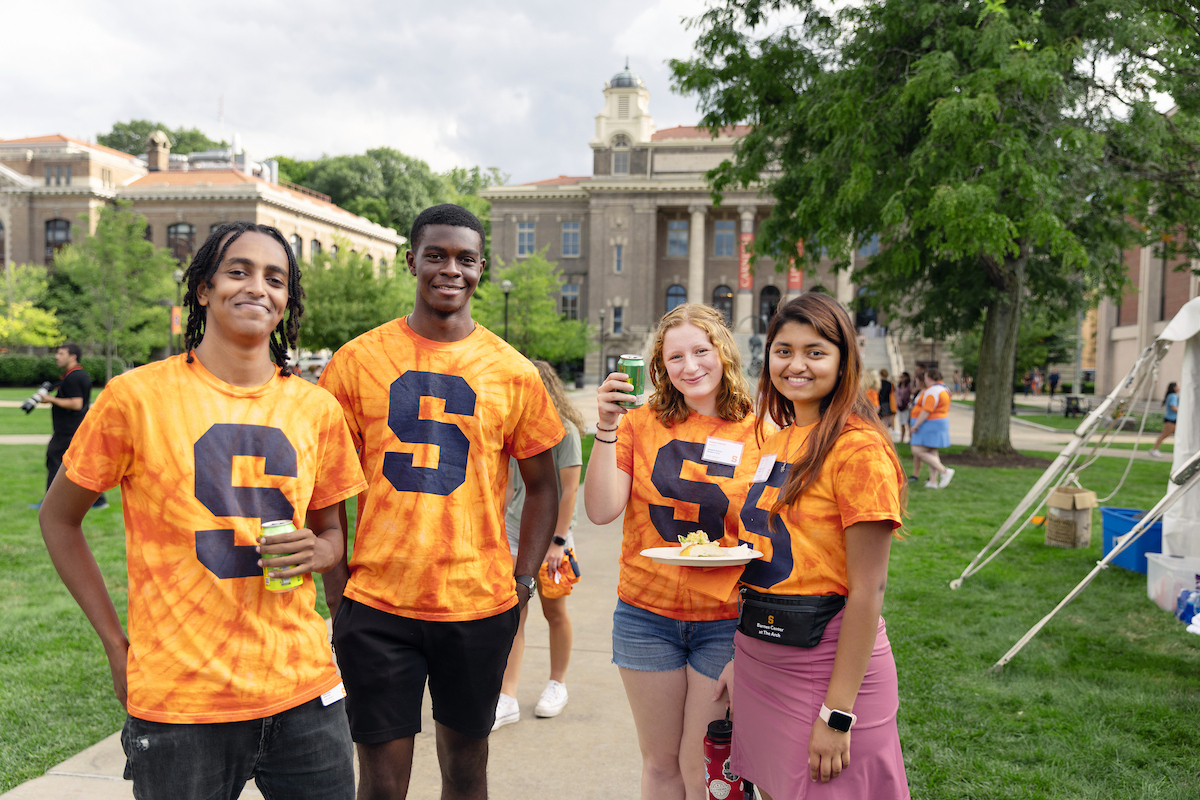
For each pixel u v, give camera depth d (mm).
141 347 42438
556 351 41031
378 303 39500
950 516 9156
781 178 15742
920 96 11742
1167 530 5941
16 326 44781
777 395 2426
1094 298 17719
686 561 2146
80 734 3557
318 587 6191
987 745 3516
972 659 4590
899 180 12859
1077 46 11781
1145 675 4301
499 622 2309
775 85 14664
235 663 1749
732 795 2357
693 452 2605
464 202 86750
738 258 51625
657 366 2715
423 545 2211
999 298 15414
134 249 41906
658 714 2545
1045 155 11555
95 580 1799
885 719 2014
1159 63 12266
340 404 2301
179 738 1696
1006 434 15570
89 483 1743
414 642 2229
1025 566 6805
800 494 2059
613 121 51188
